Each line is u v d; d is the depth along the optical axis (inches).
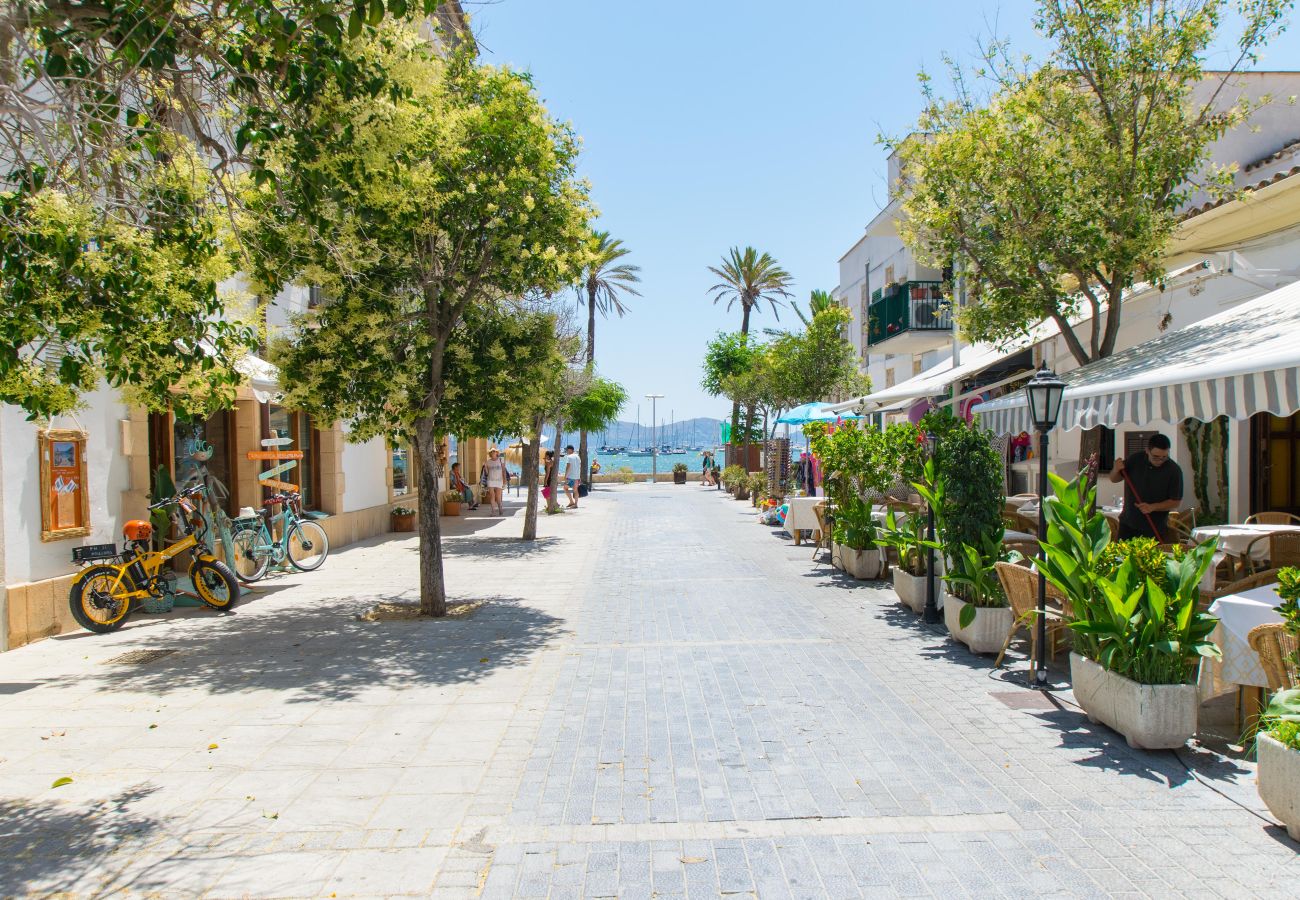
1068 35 392.2
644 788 177.2
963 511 295.7
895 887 135.8
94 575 335.0
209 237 220.2
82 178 175.5
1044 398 243.1
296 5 174.6
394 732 215.6
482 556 579.5
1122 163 390.0
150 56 170.7
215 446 495.2
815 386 1143.0
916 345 863.1
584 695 245.8
